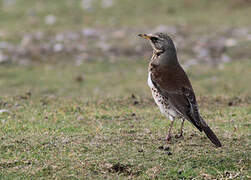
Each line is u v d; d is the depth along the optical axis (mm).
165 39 11891
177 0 33125
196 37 27656
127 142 11227
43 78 22719
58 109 14484
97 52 25984
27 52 25797
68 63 24875
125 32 28453
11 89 20859
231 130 12242
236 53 25453
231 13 31328
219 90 19719
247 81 21000
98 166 9930
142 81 21953
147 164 10008
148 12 31828
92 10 32094
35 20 30594
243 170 9891
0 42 26891
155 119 13484
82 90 20703
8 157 10359
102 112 14125
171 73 11578
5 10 32281
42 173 9672
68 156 10367
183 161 10180
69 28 29250
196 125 10531
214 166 10016
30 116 13672
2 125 12578
